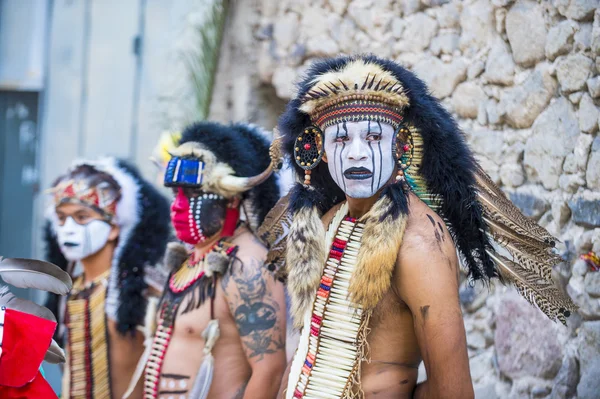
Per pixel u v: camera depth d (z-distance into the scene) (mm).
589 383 2834
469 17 3703
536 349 3133
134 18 6863
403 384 2311
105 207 3807
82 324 3760
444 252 2221
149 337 3381
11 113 7789
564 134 3141
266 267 3078
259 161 3447
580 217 3014
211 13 5836
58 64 7383
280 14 5266
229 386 3113
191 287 3219
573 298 2994
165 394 3172
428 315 2166
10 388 2443
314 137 2479
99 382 3721
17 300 2574
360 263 2266
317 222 2471
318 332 2373
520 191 3393
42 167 7453
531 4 3332
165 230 3977
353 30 4602
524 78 3369
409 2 4125
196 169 3195
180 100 6391
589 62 3018
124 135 6867
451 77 3818
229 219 3285
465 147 2402
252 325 3021
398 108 2352
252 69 5547
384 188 2344
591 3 3020
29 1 7555
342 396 2311
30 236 7754
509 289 3334
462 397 2146
